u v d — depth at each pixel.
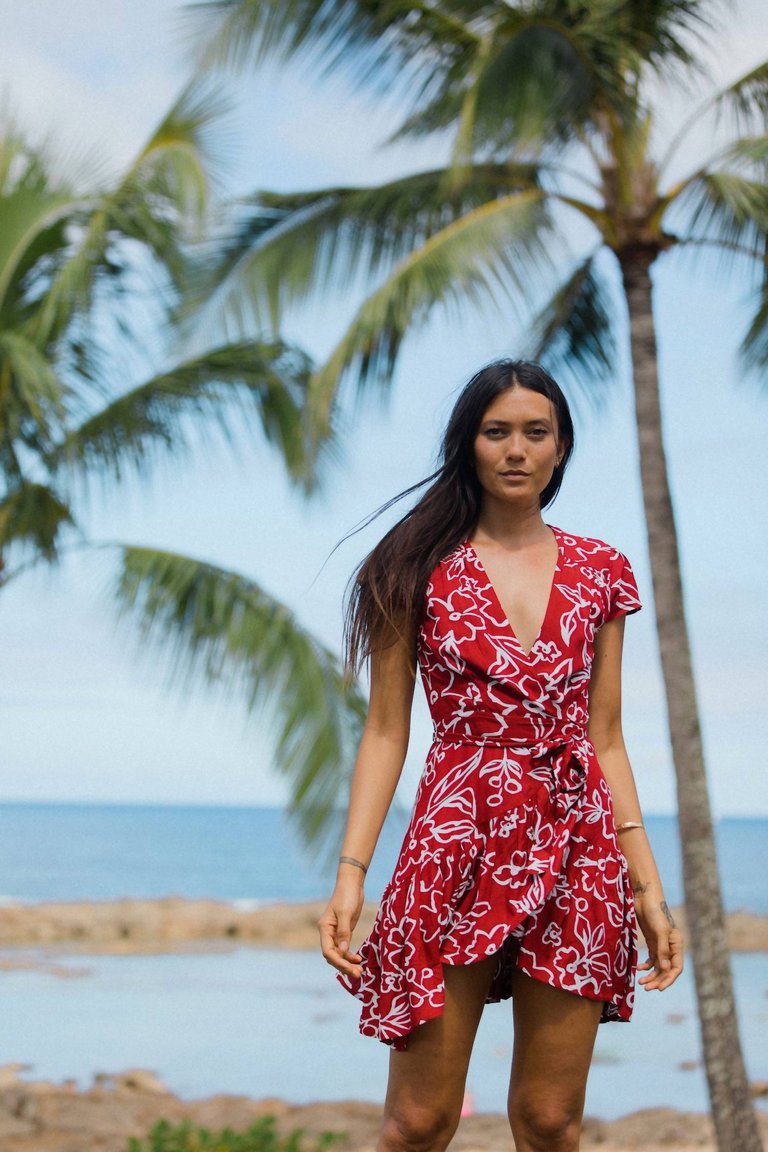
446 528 2.75
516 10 8.02
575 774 2.62
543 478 2.71
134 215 9.74
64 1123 12.11
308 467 9.27
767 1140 11.38
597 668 2.77
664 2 7.95
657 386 9.48
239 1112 13.28
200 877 71.62
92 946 34.00
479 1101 15.38
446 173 8.84
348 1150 11.91
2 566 10.24
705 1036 8.96
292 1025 22.12
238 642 9.27
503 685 2.60
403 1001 2.59
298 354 10.12
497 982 2.73
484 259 8.78
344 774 9.20
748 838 127.25
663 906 2.72
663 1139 12.55
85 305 9.61
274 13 8.49
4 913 37.22
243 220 9.75
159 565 9.46
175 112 9.95
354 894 2.69
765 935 36.22
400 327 8.69
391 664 2.79
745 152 8.87
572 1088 2.63
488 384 2.72
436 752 2.67
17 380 9.65
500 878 2.57
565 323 10.52
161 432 10.02
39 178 10.02
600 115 9.07
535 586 2.68
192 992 26.06
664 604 9.31
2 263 9.88
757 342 9.99
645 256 9.44
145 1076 15.29
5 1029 21.03
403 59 8.73
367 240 9.64
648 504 9.43
